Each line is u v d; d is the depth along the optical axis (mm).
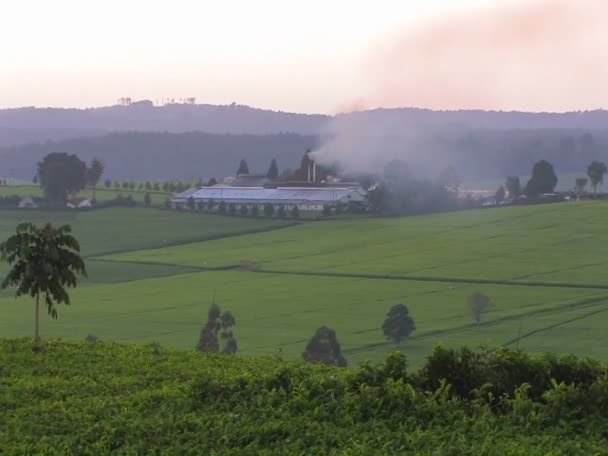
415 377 65500
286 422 58812
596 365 64750
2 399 75062
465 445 52594
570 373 64188
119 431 60062
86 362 93188
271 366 89750
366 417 59969
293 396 64500
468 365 65000
